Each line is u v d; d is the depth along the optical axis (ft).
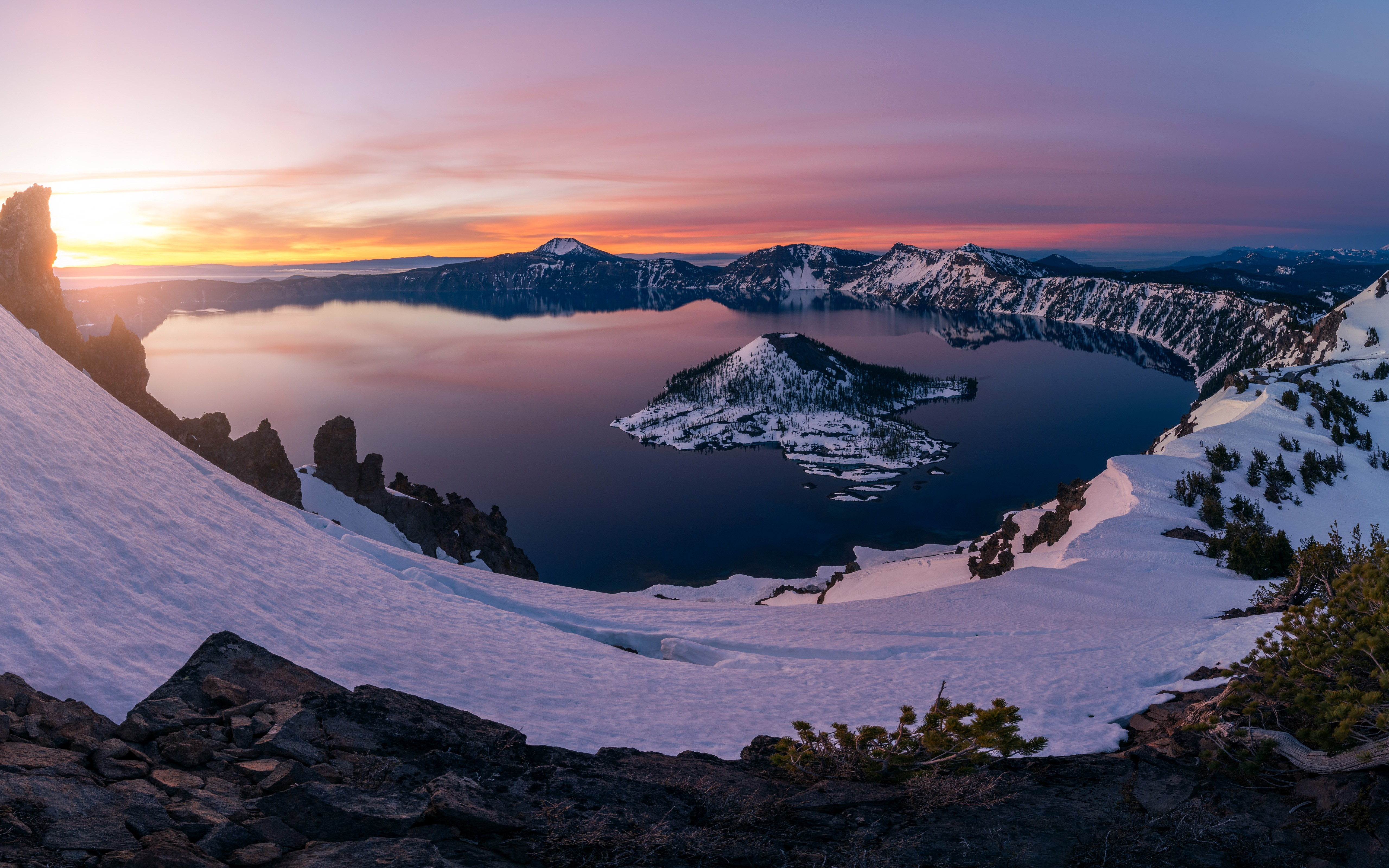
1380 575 48.08
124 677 56.29
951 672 105.81
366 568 140.97
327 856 24.40
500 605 156.97
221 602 85.81
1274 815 36.88
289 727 33.83
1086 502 344.90
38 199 258.37
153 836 23.48
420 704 42.06
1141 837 35.12
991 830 35.63
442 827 28.30
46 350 171.12
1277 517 308.81
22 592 59.98
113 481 104.12
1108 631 133.80
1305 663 45.85
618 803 34.50
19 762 26.58
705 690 99.14
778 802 38.22
